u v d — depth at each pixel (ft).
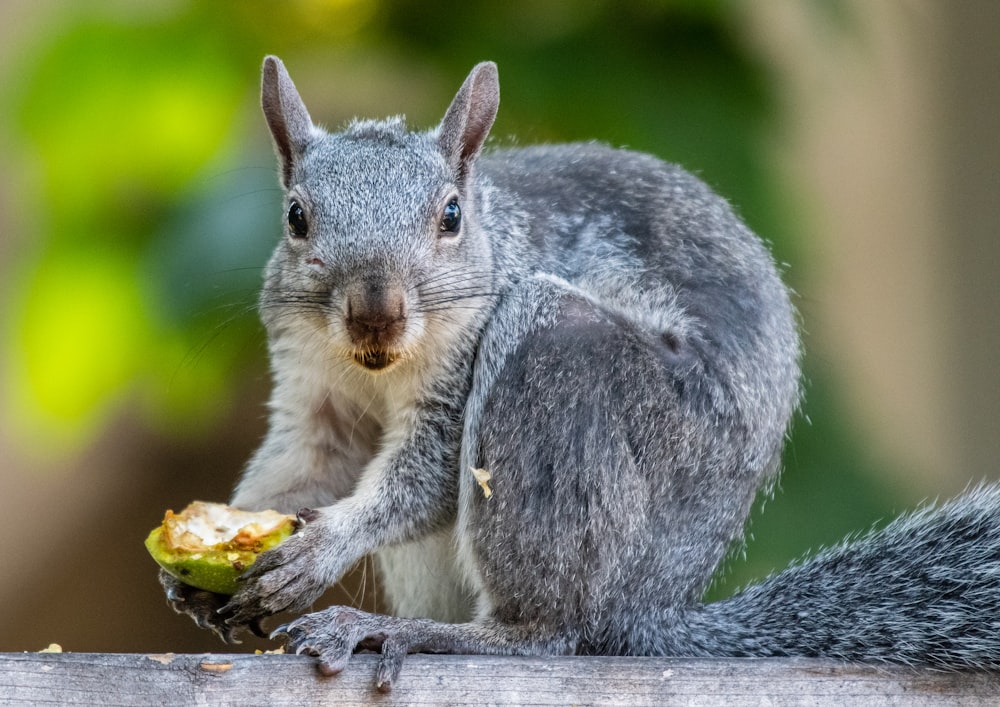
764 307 32.01
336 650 25.89
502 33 36.11
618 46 35.29
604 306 30.66
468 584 30.27
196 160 34.65
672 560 30.07
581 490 28.91
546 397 29.17
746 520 32.48
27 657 24.91
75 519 45.34
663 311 31.17
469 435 30.04
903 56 47.55
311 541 29.14
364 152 31.12
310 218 30.53
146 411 36.81
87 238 34.47
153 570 45.65
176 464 44.70
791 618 29.73
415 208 30.19
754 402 31.07
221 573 28.17
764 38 35.29
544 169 34.04
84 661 24.97
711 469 30.45
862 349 47.06
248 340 34.27
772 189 34.68
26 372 34.27
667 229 32.58
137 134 34.76
